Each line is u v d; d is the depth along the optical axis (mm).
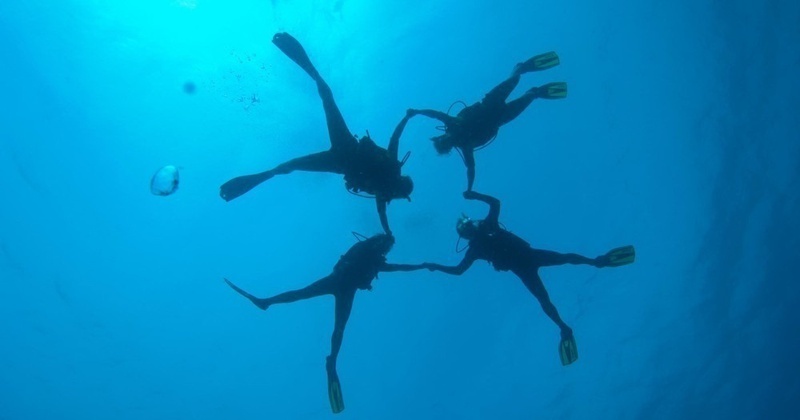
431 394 15281
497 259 6941
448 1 12133
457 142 6531
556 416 15953
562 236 14695
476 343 15102
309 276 13500
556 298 15336
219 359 14234
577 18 13219
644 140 14602
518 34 12977
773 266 16109
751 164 15219
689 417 16797
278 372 14469
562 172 14234
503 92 6715
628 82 14078
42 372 14422
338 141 5699
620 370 16109
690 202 15328
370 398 14977
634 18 13500
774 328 16609
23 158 12164
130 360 14242
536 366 15531
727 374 16750
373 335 14609
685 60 14242
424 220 13562
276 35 5852
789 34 14133
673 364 16422
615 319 15852
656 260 15625
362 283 6609
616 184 14719
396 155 5949
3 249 12789
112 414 14984
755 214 15664
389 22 11930
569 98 13758
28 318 13688
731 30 13922
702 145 14930
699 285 16016
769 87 14617
